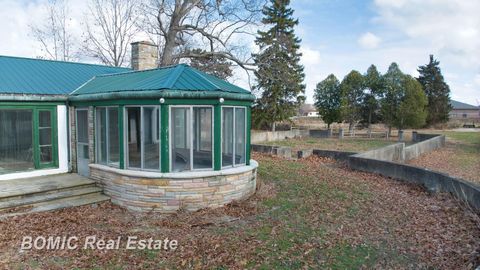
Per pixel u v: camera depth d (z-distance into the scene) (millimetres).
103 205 9695
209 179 9375
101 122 10500
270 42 30531
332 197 10812
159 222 8359
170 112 9047
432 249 6824
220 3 23812
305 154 20219
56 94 11344
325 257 6434
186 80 9602
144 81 9922
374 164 15008
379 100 40688
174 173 9109
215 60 24516
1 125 10422
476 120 65875
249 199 10336
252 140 30953
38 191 9469
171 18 23766
